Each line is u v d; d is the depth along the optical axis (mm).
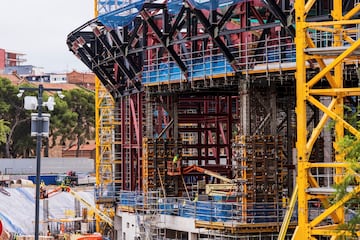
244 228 84688
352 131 43406
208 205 89500
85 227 125688
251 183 86625
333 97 46625
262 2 86188
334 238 43938
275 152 87125
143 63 108688
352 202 41688
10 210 130750
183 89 100062
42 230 125500
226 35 91875
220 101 120625
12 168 191500
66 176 171625
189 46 109750
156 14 103375
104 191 121750
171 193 106125
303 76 44750
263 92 87688
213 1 88438
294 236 44406
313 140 44844
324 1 82688
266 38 86625
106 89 128125
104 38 115812
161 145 106250
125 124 121125
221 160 145250
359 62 70562
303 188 44281
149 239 98062
